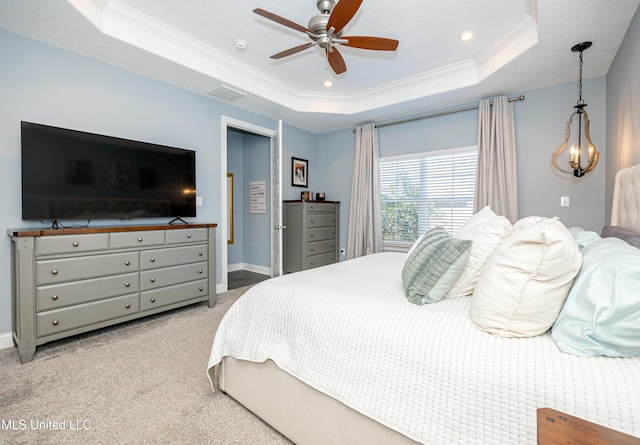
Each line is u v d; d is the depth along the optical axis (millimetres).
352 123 4645
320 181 5266
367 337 1112
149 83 3041
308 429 1261
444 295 1309
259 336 1470
